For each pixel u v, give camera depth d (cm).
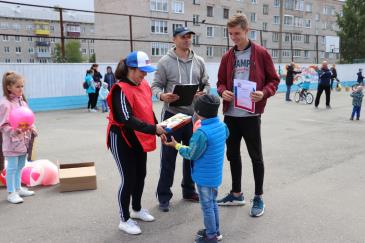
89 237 374
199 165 344
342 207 446
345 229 387
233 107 424
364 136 895
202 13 4931
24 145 468
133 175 379
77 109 1548
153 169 611
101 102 1557
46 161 551
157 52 4516
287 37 5938
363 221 407
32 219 418
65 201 472
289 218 415
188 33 427
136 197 405
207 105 335
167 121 367
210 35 4988
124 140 366
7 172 466
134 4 4459
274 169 605
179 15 4691
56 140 859
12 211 441
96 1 4944
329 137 882
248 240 364
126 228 381
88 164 556
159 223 405
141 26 4444
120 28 4703
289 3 6059
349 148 760
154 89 438
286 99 1825
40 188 523
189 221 409
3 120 453
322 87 1501
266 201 466
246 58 417
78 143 824
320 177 563
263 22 5734
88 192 504
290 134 921
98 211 439
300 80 2719
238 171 446
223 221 408
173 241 364
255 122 416
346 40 4597
